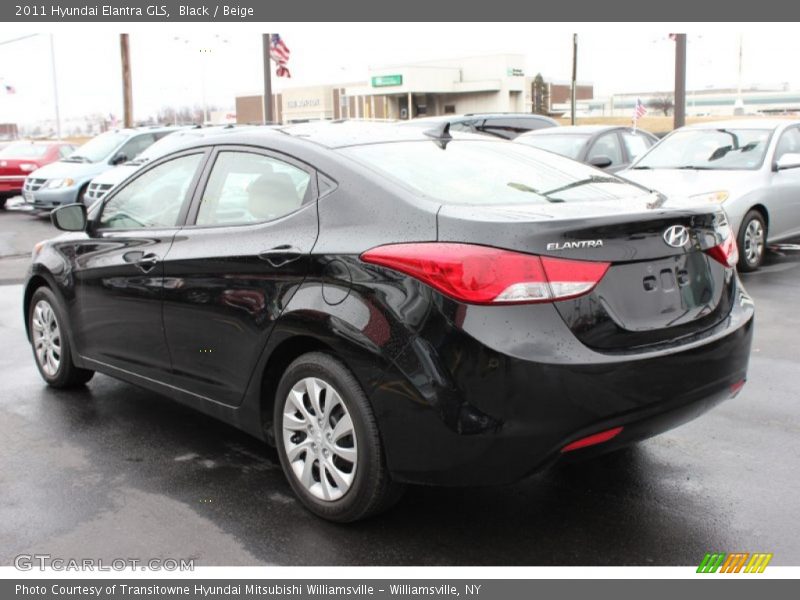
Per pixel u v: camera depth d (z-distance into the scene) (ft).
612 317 10.57
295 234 12.28
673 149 35.32
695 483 13.23
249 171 13.69
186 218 14.57
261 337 12.51
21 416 17.01
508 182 12.73
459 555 11.21
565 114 234.17
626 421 10.54
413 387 10.54
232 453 14.92
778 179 32.27
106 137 58.13
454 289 10.27
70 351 17.98
